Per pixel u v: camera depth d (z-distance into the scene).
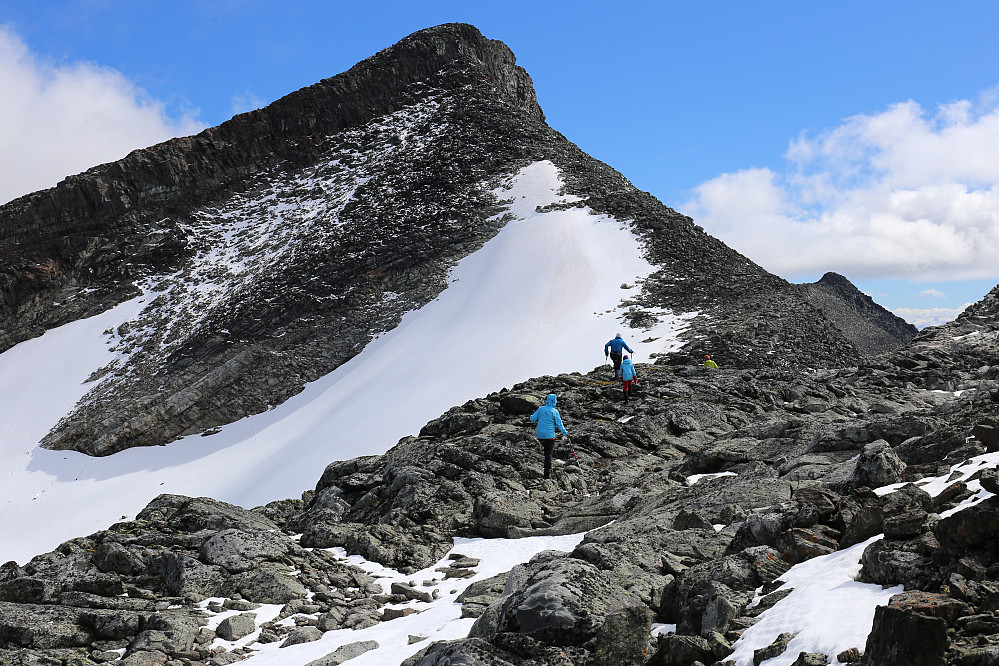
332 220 115.88
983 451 11.84
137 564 15.67
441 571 16.05
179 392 84.81
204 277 108.06
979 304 43.16
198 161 127.38
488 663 7.91
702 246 95.31
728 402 29.83
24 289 105.94
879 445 12.50
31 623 12.71
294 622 13.20
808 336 77.06
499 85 157.12
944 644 5.64
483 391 67.06
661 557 11.58
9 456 80.94
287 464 63.91
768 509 11.41
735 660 7.16
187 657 11.80
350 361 85.88
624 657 8.09
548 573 8.95
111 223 117.00
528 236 98.62
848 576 8.29
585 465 23.58
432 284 94.50
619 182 115.44
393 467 23.52
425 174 122.44
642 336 74.50
